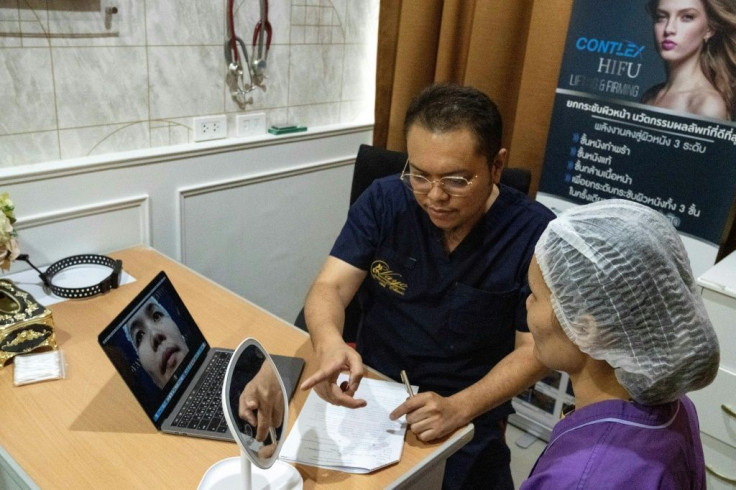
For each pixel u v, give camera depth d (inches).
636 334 28.7
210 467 42.0
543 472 30.0
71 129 71.2
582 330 29.9
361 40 101.4
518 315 55.0
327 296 56.9
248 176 90.2
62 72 68.6
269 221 96.6
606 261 28.8
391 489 42.1
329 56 97.4
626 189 75.6
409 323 57.6
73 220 72.4
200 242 88.0
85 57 69.9
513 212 54.4
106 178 74.2
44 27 65.8
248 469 38.1
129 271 69.9
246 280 97.3
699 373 28.6
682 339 28.4
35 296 63.2
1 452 42.7
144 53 74.9
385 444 45.8
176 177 81.7
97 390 49.7
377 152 69.7
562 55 78.3
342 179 105.4
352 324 70.6
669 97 69.7
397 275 57.2
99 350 55.0
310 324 54.6
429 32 91.3
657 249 28.8
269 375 42.3
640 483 27.6
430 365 57.1
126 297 64.2
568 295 29.8
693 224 71.1
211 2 79.5
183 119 81.5
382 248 57.7
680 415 31.9
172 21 76.4
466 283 55.1
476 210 50.3
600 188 77.9
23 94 66.4
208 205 86.9
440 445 46.4
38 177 67.9
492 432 56.1
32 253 69.9
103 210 74.7
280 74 91.2
